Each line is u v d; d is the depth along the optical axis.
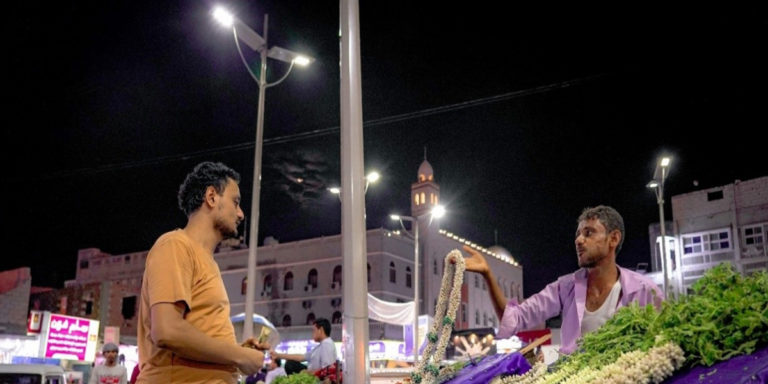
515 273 65.25
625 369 2.21
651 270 36.81
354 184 5.33
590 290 3.66
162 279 2.76
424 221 53.38
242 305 50.88
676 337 2.23
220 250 52.94
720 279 2.42
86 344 25.02
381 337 43.06
